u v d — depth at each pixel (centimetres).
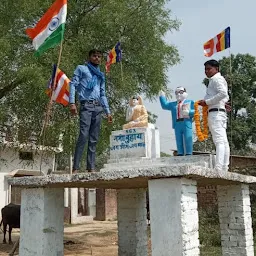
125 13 1327
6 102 1320
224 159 677
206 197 1594
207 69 697
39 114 1305
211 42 848
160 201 568
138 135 715
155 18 1397
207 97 688
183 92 708
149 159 692
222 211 822
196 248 570
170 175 553
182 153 698
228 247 807
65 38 1298
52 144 1348
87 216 2620
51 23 785
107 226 2222
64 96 967
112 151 738
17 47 1246
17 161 2009
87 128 690
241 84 3012
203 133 690
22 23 1276
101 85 730
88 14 1356
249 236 805
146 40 1391
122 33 1359
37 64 1185
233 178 705
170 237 553
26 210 693
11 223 1477
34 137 1486
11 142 1431
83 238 1616
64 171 2075
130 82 1334
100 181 638
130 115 747
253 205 1448
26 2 1189
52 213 678
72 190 2456
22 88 1266
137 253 923
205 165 645
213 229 1395
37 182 661
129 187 904
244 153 2738
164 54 1448
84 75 702
